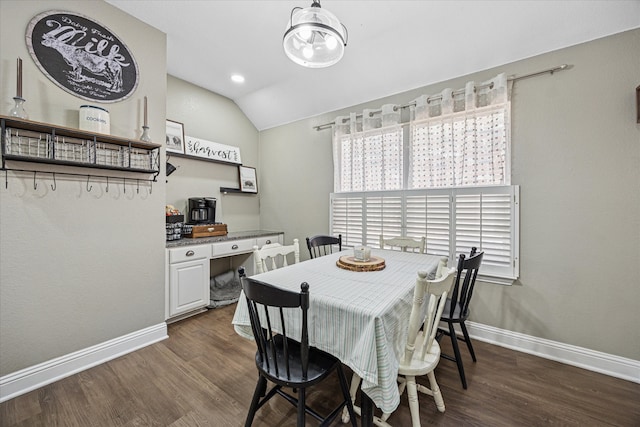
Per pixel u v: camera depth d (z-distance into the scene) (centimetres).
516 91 211
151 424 141
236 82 315
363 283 148
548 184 201
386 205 273
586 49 187
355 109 303
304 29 139
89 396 161
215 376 181
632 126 174
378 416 148
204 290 275
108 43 196
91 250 191
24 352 164
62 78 176
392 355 115
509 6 185
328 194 326
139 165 216
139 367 190
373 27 215
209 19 213
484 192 223
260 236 336
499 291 221
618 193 179
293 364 127
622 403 156
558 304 200
